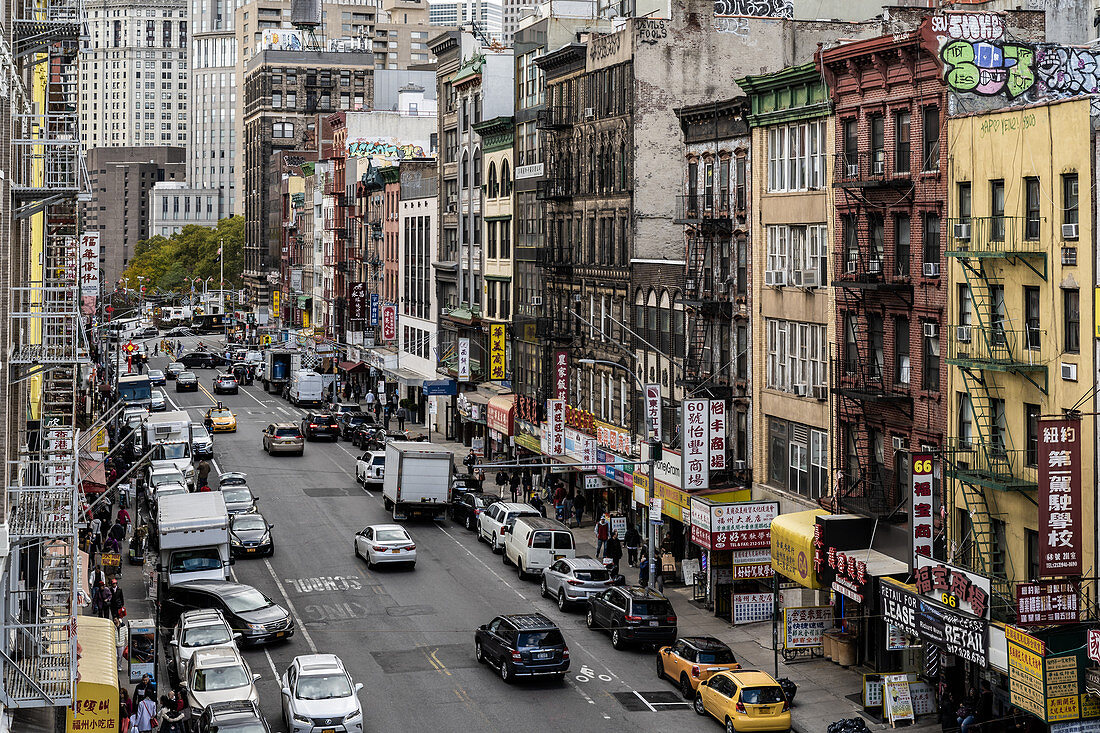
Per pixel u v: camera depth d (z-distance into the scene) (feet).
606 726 117.08
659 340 195.00
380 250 403.34
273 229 643.45
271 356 412.57
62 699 84.53
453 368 306.14
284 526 207.82
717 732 115.65
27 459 98.68
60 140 94.48
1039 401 114.62
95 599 144.87
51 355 103.09
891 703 116.98
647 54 205.05
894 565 126.31
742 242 171.12
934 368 130.82
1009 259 118.73
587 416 220.02
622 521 184.96
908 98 134.10
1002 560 118.83
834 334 147.43
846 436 145.48
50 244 164.35
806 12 216.74
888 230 138.10
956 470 118.01
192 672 118.21
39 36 97.91
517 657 127.85
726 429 170.40
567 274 235.40
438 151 333.62
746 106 168.04
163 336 570.87
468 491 216.74
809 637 138.31
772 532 143.54
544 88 253.03
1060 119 111.75
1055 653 100.01
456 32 320.09
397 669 134.21
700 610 160.15
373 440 290.97
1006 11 150.30
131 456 253.24
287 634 143.33
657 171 205.98
